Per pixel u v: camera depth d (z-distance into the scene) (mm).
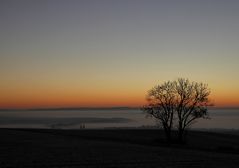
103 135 85250
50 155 42062
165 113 74000
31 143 56875
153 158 41781
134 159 40438
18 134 75125
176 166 36469
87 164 36125
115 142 65625
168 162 39031
